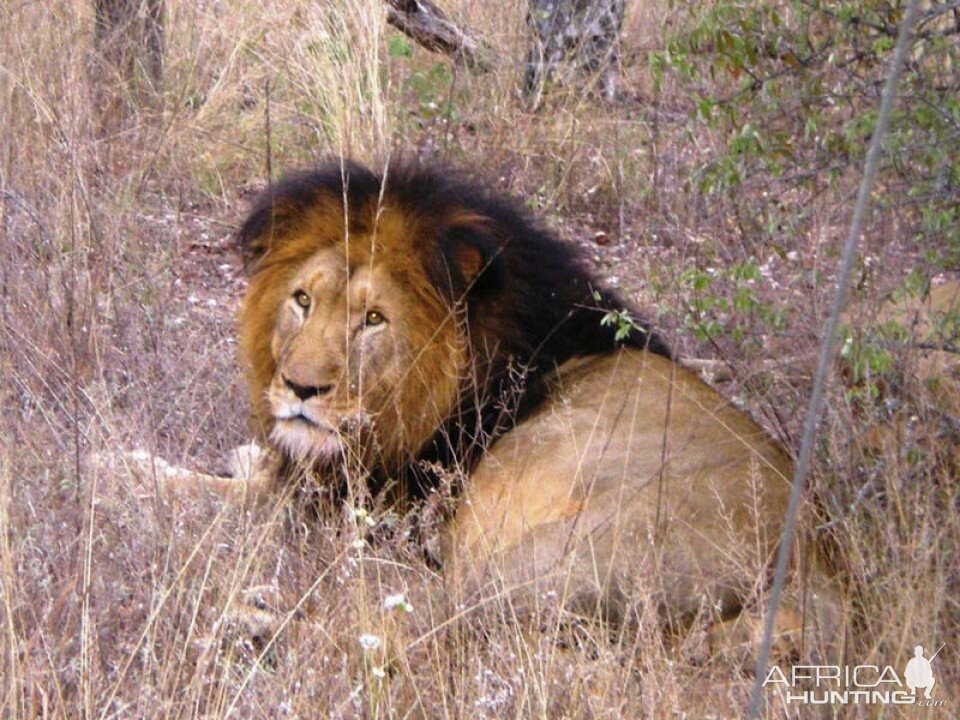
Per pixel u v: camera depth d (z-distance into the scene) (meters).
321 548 8.45
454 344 9.36
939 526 8.26
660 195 13.71
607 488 8.70
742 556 8.02
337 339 9.09
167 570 7.77
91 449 8.91
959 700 7.45
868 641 7.78
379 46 17.94
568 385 9.52
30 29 15.39
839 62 9.30
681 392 9.34
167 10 18.33
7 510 7.82
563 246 10.12
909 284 8.88
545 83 18.05
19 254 12.37
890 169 9.34
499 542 8.65
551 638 7.64
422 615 7.99
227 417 10.88
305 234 9.43
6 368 9.85
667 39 9.86
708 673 7.70
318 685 7.25
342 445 8.81
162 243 13.85
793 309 9.55
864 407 8.79
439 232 9.29
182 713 6.89
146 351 11.43
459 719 7.14
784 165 9.80
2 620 7.23
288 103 17.23
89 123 14.77
